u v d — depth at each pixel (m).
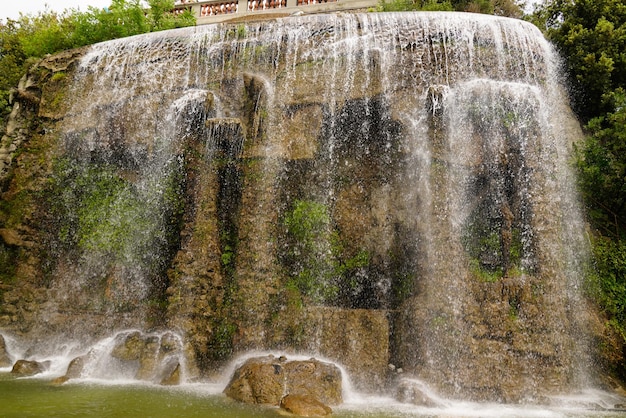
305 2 20.31
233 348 10.63
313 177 12.17
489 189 11.37
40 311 12.78
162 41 14.59
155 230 12.73
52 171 14.30
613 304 11.10
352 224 11.85
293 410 7.46
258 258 11.17
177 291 11.04
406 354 10.09
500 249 10.91
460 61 12.30
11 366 11.28
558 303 10.12
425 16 12.87
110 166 14.06
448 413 8.03
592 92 14.58
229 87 13.39
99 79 14.82
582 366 10.16
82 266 13.31
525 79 12.49
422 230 10.91
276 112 12.48
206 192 11.96
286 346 10.62
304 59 13.01
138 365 10.21
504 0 19.06
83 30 18.50
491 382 9.32
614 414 8.26
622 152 12.23
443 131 11.43
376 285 11.45
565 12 16.50
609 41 14.64
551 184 11.16
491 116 11.56
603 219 12.48
